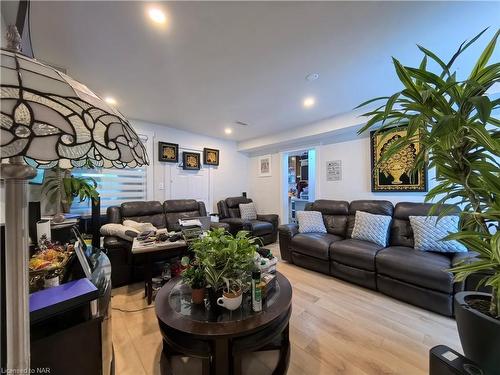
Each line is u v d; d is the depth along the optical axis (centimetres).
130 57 187
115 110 47
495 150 78
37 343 68
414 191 297
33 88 34
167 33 158
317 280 262
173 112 329
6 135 30
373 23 151
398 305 206
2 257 52
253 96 271
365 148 349
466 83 82
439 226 229
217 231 152
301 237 303
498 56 183
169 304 132
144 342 158
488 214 88
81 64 195
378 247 249
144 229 277
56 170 237
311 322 180
